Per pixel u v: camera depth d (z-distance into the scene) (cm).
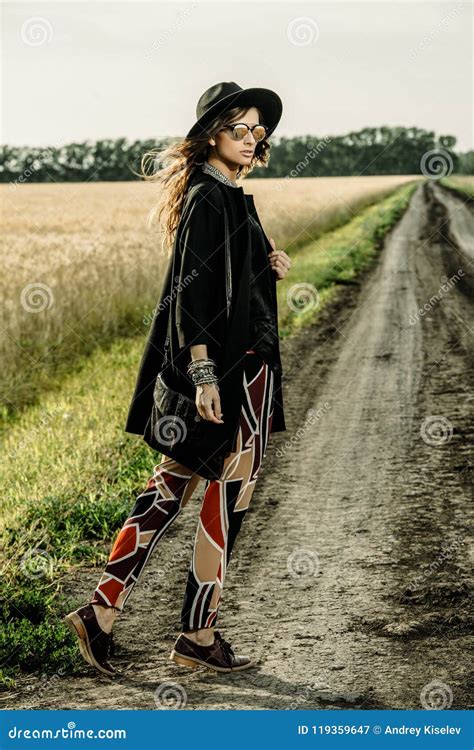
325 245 2175
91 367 871
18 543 400
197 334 271
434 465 553
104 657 282
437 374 860
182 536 437
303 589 364
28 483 493
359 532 435
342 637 317
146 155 303
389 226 2873
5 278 1050
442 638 315
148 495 289
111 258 1237
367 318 1236
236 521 290
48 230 1670
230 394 275
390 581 370
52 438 588
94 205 2384
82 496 469
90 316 988
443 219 3075
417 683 282
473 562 388
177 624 333
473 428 645
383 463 562
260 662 299
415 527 439
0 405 768
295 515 467
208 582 286
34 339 898
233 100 286
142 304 1088
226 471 285
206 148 292
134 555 282
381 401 751
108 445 566
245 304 278
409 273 1759
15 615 330
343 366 916
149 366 298
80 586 369
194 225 275
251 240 287
